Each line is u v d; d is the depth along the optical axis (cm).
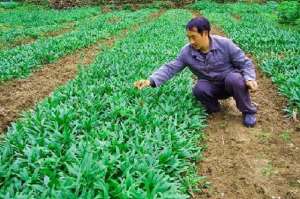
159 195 384
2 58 1138
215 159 502
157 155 456
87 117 567
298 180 452
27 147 451
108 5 3572
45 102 642
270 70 903
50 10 3344
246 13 2667
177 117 597
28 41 1638
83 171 393
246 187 439
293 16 1744
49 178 397
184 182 434
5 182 404
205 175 464
